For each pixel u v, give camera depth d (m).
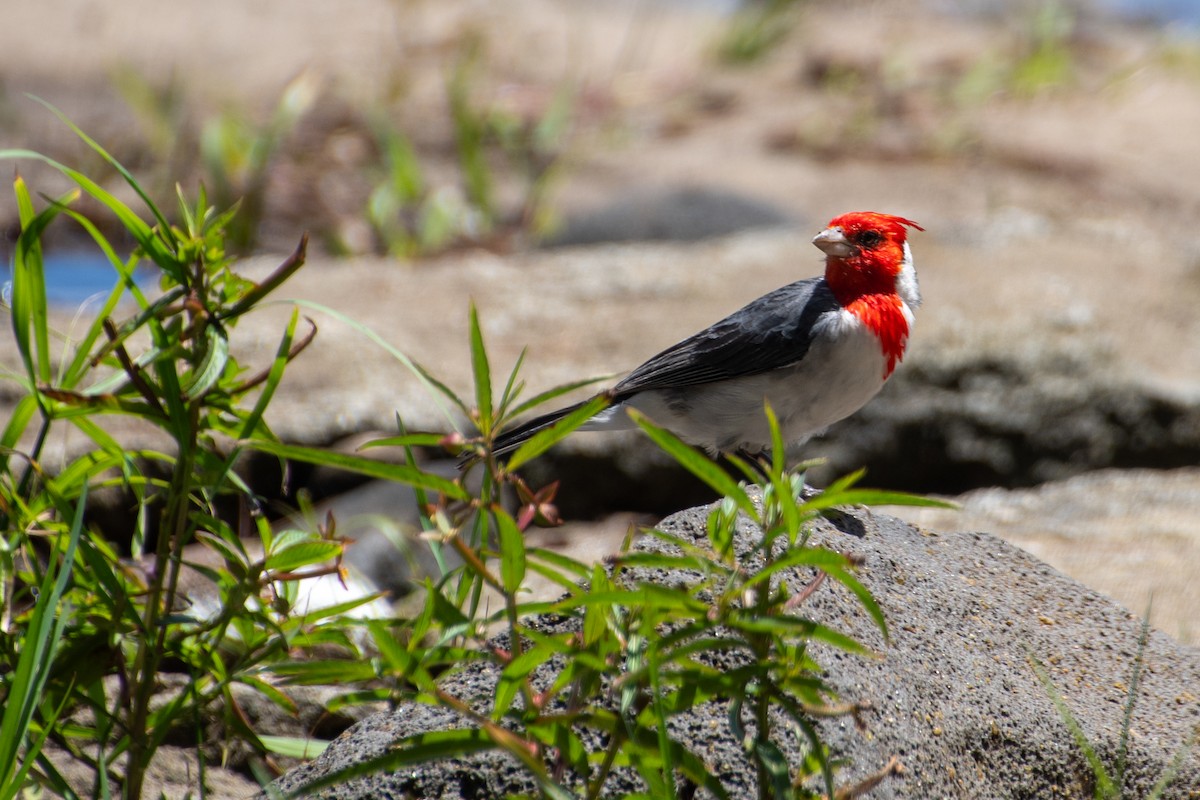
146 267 17.62
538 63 29.98
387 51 29.95
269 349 13.63
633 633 4.25
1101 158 23.48
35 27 29.55
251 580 5.45
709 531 4.30
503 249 20.16
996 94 27.69
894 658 5.71
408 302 15.34
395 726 5.56
